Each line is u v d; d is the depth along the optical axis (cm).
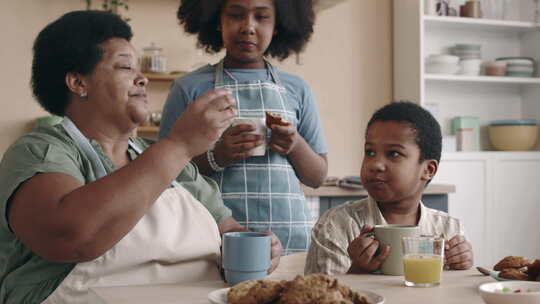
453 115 463
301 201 198
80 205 106
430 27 456
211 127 117
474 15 446
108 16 134
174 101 194
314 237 159
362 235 124
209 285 110
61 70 131
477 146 450
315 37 449
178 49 417
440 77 432
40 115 394
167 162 114
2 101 388
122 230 110
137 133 403
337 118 453
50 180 110
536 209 449
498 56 473
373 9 461
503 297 88
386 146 157
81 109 134
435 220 165
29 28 392
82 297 113
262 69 201
